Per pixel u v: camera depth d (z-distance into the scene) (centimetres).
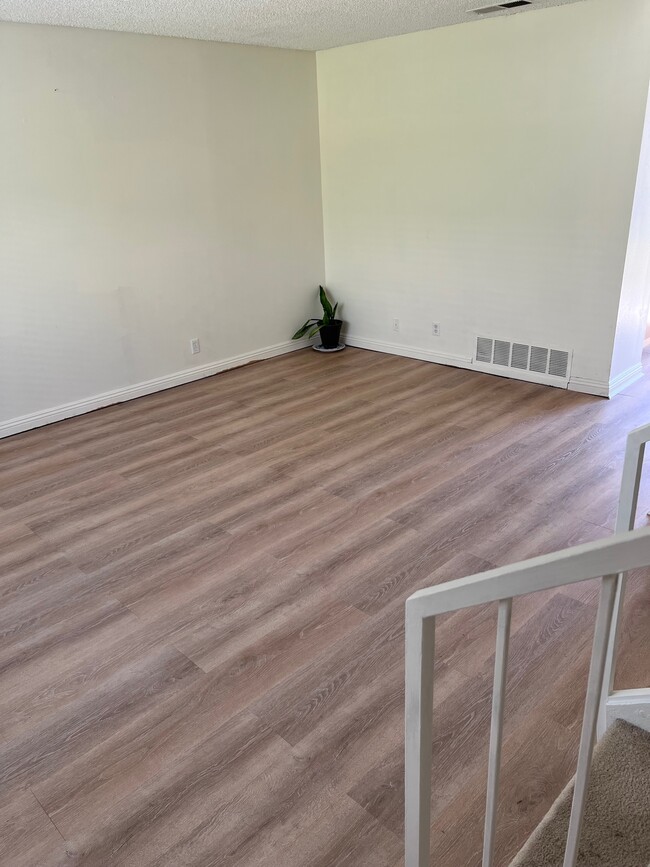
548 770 171
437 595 86
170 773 178
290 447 380
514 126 421
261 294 536
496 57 414
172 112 446
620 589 137
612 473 330
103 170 421
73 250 419
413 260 509
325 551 277
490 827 101
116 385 464
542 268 438
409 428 398
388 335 551
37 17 357
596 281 415
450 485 326
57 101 391
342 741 185
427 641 89
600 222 402
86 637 233
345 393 465
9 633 236
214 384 499
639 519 285
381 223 520
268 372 521
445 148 460
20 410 420
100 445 397
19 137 381
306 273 566
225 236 499
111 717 198
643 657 205
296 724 192
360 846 156
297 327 575
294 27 414
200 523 304
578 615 230
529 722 187
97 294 438
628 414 403
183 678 212
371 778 173
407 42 455
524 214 434
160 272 467
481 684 201
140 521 308
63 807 169
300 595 249
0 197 381
